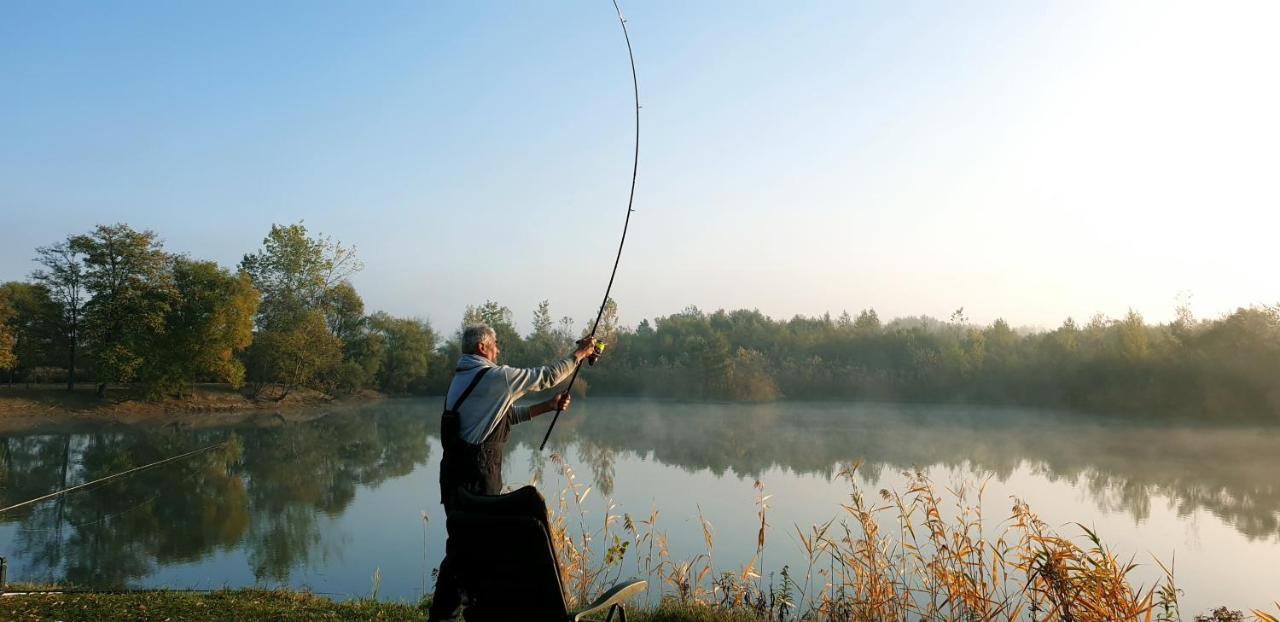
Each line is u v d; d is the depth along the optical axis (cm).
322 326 5775
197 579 1232
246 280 5044
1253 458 3028
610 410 5441
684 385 6512
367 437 3862
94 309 4509
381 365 6700
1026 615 590
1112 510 1998
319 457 3117
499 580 295
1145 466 2812
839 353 6888
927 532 1218
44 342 4712
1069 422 4556
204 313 4819
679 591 700
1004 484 2327
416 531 1667
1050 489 2278
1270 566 1459
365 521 1802
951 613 598
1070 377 5459
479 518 295
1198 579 1370
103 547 1520
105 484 2431
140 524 1781
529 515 290
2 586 679
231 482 2469
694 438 3584
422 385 6919
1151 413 4838
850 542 688
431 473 2681
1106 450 3253
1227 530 1794
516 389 353
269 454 3203
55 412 4284
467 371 357
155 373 4609
